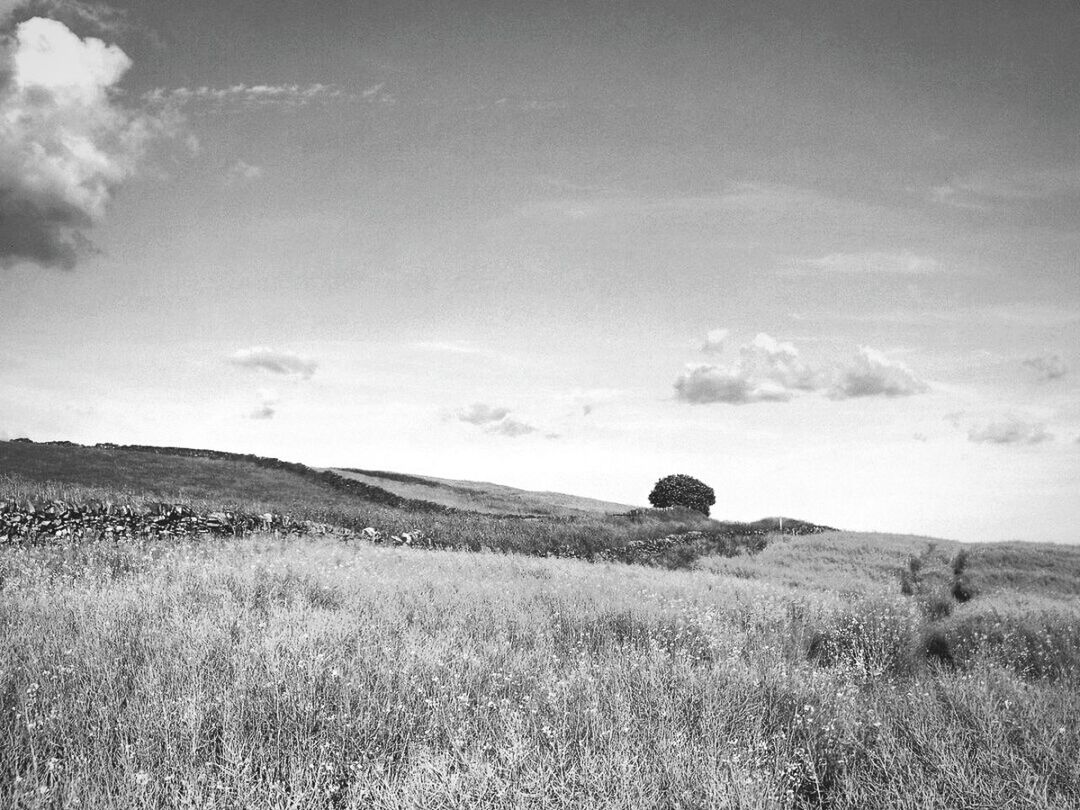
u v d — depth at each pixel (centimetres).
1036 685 748
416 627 744
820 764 458
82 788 362
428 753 415
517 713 484
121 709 472
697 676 609
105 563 1146
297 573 1066
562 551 2491
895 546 3058
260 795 368
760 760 429
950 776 418
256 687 507
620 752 419
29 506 1592
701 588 1348
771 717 533
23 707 448
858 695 636
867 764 463
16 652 572
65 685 501
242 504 2319
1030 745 472
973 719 534
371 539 2108
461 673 573
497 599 999
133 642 616
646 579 1471
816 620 1083
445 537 2381
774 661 727
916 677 789
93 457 3394
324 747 412
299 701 481
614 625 898
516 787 371
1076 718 535
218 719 460
